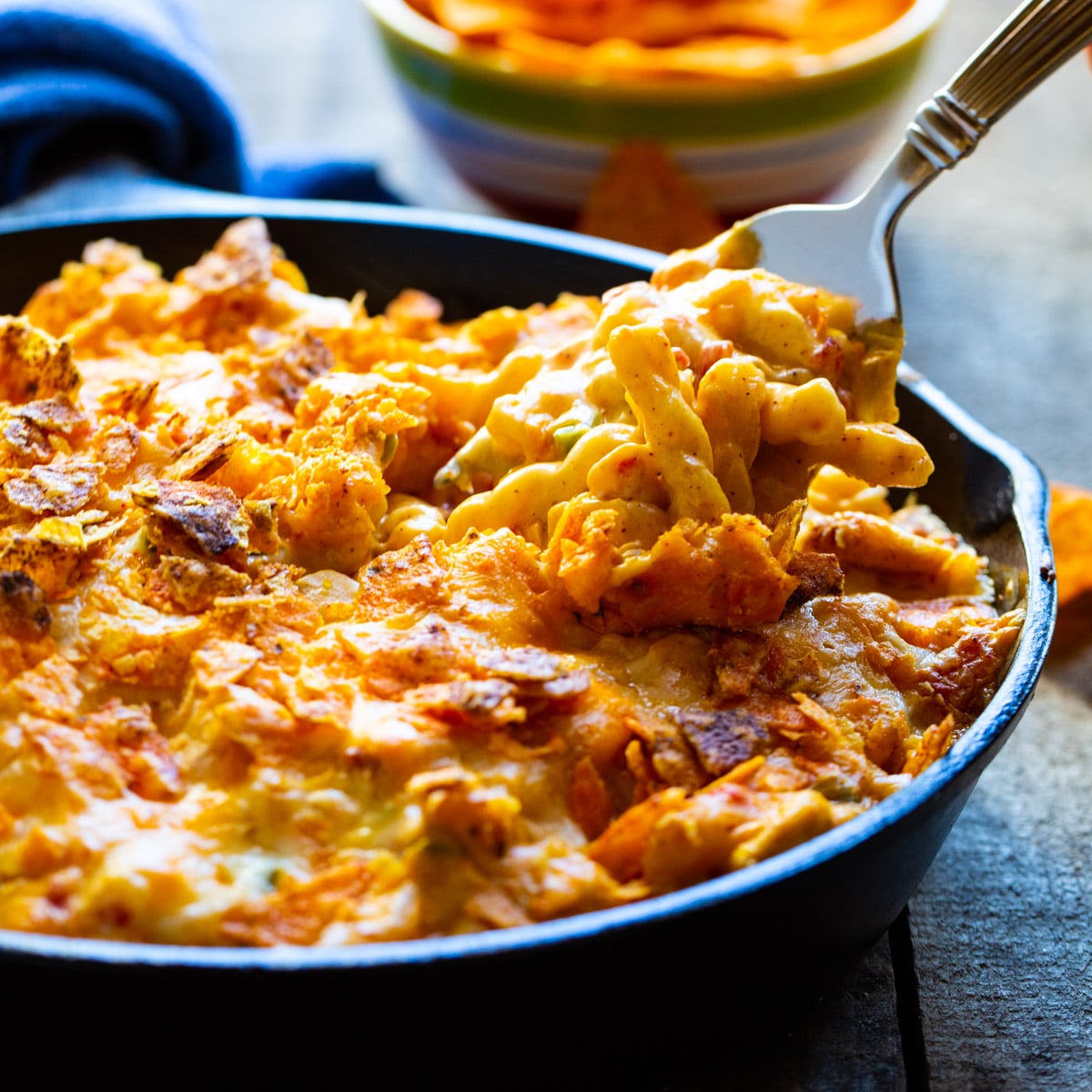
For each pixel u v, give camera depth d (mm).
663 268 678
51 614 623
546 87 851
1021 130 1025
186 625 623
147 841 602
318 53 1075
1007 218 967
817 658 638
